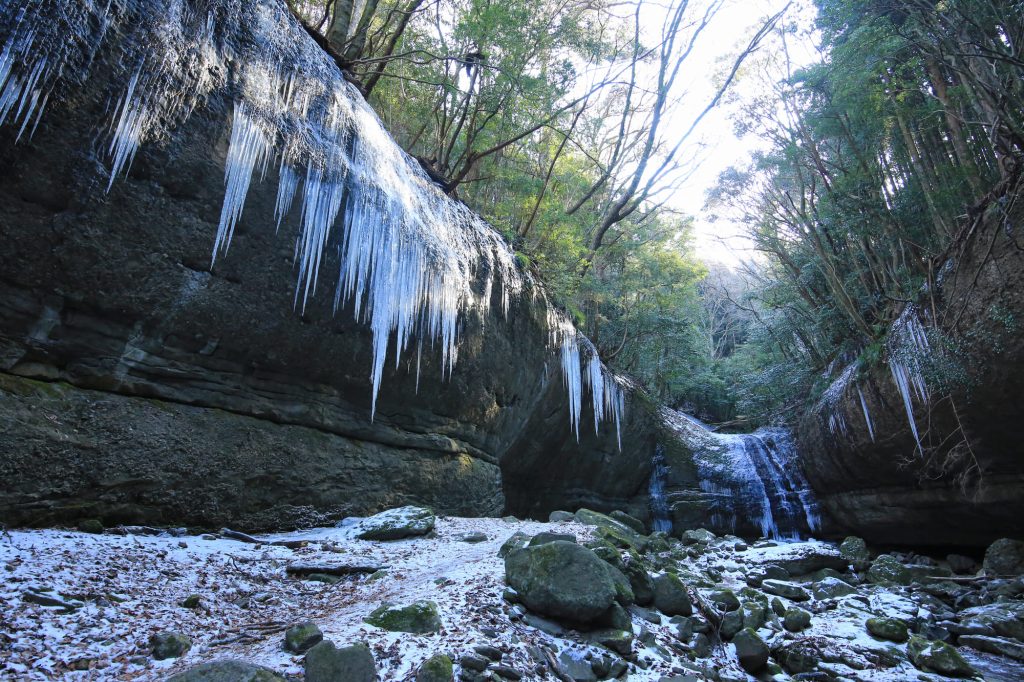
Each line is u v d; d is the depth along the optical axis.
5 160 4.71
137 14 5.36
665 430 19.02
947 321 10.07
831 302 17.50
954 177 11.16
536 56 13.36
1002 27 9.15
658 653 4.75
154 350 6.13
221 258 6.39
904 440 11.87
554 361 13.85
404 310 8.53
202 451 6.46
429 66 13.24
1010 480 10.32
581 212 19.64
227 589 4.91
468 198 15.33
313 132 7.43
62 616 3.80
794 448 17.59
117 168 5.32
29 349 5.25
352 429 8.52
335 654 3.36
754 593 7.50
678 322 20.86
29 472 5.09
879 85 12.09
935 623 7.84
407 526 7.58
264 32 6.92
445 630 4.10
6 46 4.46
